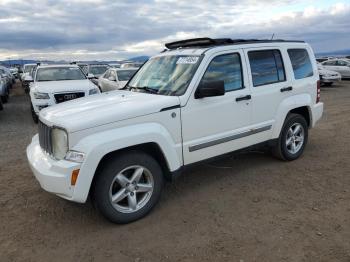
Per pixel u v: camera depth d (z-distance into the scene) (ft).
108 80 44.42
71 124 11.48
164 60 16.42
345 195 14.49
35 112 32.09
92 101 14.37
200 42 16.21
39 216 13.34
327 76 66.08
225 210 13.41
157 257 10.50
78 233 12.06
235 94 15.34
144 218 12.96
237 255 10.44
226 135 15.20
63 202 14.51
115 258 10.54
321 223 12.17
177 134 13.55
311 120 19.69
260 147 17.24
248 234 11.59
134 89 16.15
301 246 10.78
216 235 11.59
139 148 13.11
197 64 14.33
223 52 15.12
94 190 12.01
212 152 14.88
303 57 19.12
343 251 10.48
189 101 13.75
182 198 14.61
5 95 50.98
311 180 16.25
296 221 12.35
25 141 25.61
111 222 12.50
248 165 18.44
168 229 12.11
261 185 15.78
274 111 17.24
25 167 19.17
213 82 13.57
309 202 13.89
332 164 18.47
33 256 10.76
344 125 28.76
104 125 11.84
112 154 12.32
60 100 31.78
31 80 39.37
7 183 16.75
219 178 16.74
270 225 12.13
